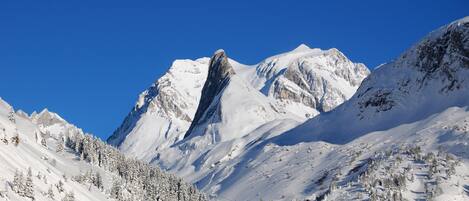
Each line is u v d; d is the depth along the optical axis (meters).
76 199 167.88
